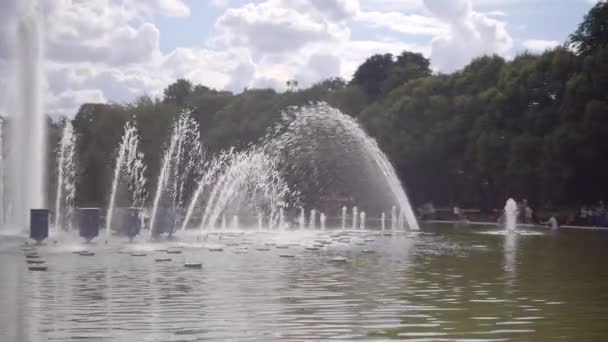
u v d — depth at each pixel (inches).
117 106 3900.1
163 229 1473.9
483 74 3225.9
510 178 2701.8
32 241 1363.2
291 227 2321.6
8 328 517.7
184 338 488.7
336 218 3267.7
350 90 4183.1
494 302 654.5
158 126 3634.4
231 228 2214.6
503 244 1460.4
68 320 549.3
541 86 2704.2
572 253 1221.1
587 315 589.0
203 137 4402.1
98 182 3528.5
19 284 751.1
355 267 960.9
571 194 2674.7
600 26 2576.3
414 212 3462.1
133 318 558.6
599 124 2391.7
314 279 816.9
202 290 715.4
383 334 509.0
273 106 4229.8
